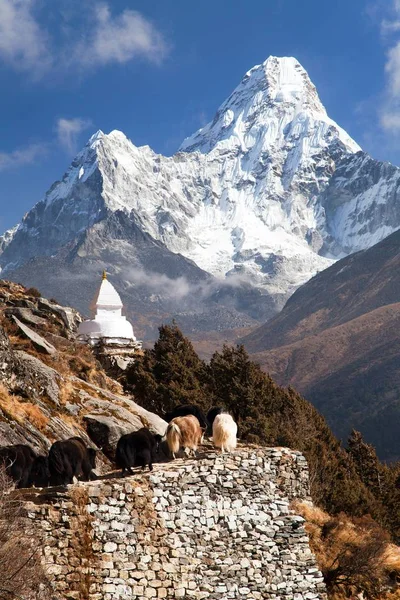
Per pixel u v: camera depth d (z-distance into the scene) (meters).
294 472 33.44
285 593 31.06
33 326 63.00
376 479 77.19
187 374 72.88
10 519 25.69
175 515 30.00
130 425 43.69
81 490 28.38
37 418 39.16
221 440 32.69
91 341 73.31
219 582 30.00
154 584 28.70
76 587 27.12
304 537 32.09
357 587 39.41
